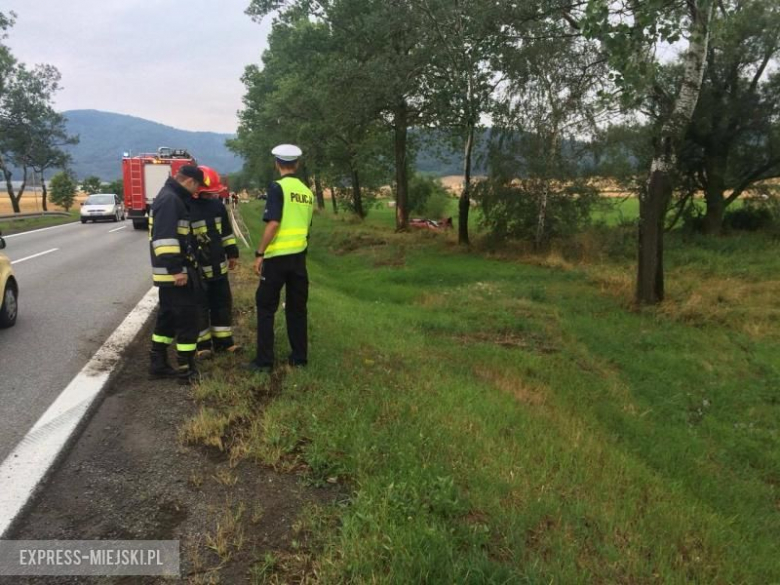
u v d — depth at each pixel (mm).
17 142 37344
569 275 13781
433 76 17891
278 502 3100
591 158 16594
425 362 6160
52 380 4785
